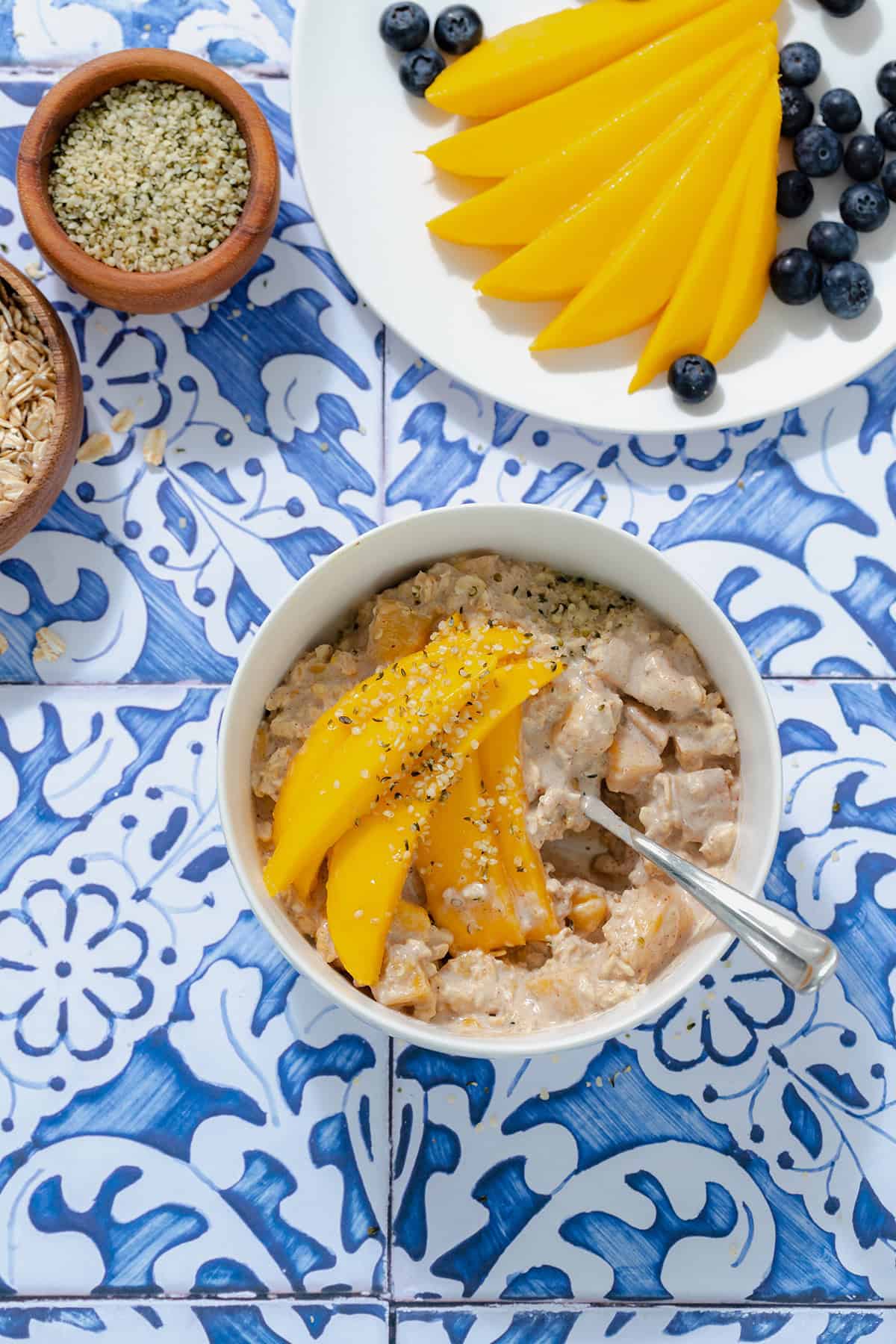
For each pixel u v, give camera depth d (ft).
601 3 2.47
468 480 2.47
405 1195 2.41
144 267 2.43
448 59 2.49
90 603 2.45
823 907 2.45
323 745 2.21
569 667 2.27
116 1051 2.42
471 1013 2.23
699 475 2.48
